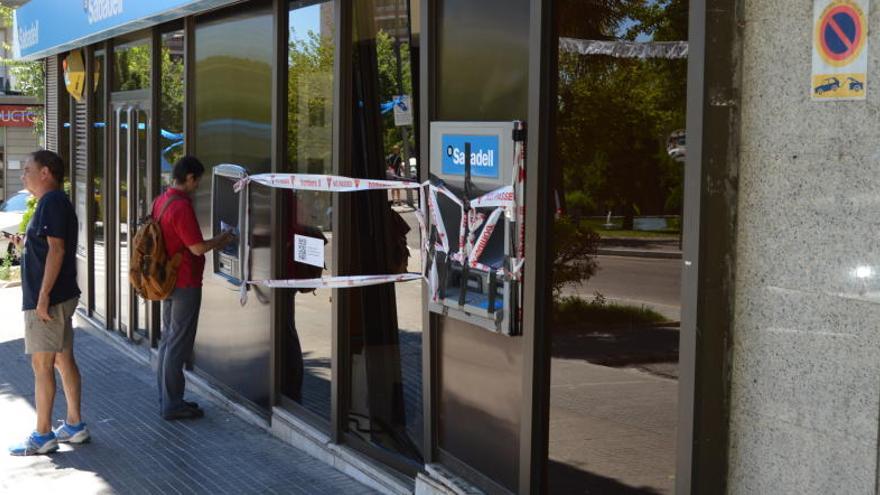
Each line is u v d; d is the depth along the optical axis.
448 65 5.09
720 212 3.50
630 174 4.37
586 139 4.46
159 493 5.95
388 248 5.86
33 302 6.66
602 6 4.47
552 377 4.63
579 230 4.50
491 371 4.86
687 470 3.57
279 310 6.95
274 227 6.90
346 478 6.07
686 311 3.55
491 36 4.77
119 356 9.93
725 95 3.47
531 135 4.44
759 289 3.46
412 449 5.74
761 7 3.41
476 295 4.80
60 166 6.67
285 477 6.13
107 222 10.73
